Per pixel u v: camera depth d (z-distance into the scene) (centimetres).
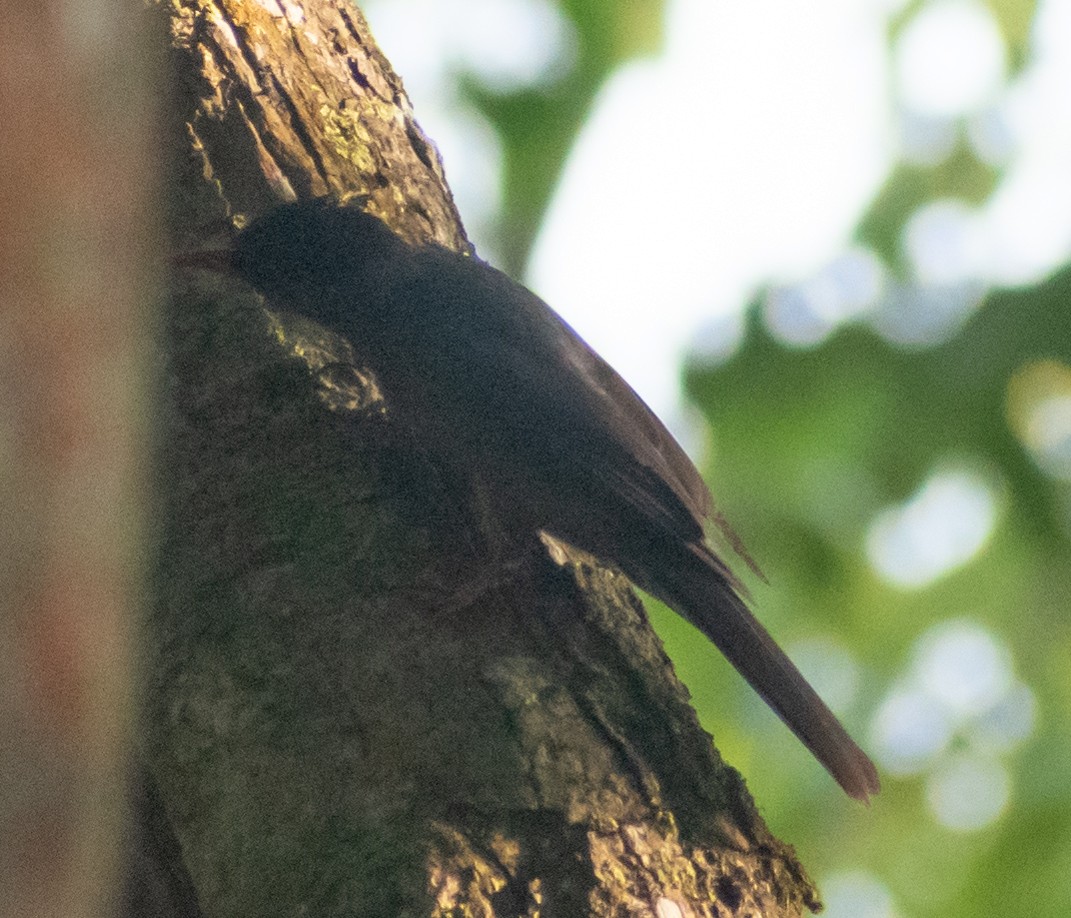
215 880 712
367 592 784
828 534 1317
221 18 972
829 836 1387
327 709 741
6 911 293
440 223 1104
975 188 1316
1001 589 1343
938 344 1294
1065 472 1297
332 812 714
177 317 851
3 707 293
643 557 1058
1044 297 1262
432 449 897
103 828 307
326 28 1046
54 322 294
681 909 724
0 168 289
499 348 1061
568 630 819
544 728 753
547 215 1358
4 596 292
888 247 1322
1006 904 1316
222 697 744
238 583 776
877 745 1388
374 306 1020
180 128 927
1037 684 1355
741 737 1293
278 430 828
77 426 297
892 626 1357
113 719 307
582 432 1063
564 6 1349
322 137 1006
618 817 741
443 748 732
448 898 682
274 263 945
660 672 832
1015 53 1317
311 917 691
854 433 1306
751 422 1320
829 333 1316
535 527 1070
